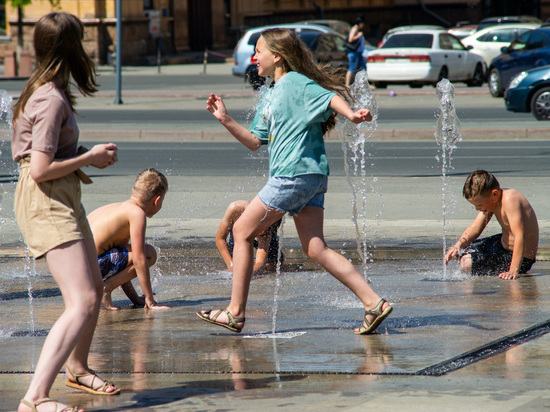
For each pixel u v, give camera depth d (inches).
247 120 1982.0
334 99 457.1
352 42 2513.5
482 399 374.6
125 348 471.2
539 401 371.2
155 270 702.5
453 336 483.5
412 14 5211.6
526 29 2923.2
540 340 474.0
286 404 373.7
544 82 1856.5
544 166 1284.4
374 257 738.2
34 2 3946.9
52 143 356.5
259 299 593.6
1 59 4069.9
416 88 2706.7
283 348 466.0
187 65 4131.4
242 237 485.1
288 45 476.1
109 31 3924.7
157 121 2017.7
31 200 363.6
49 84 361.7
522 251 644.7
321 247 486.3
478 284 629.9
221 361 442.9
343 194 1071.6
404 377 409.4
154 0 4284.0
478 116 1987.0
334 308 564.1
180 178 1233.4
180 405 376.5
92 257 382.0
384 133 1729.8
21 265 729.6
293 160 466.9
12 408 375.2
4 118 2063.2
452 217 911.7
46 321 539.2
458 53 2625.5
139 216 558.9
